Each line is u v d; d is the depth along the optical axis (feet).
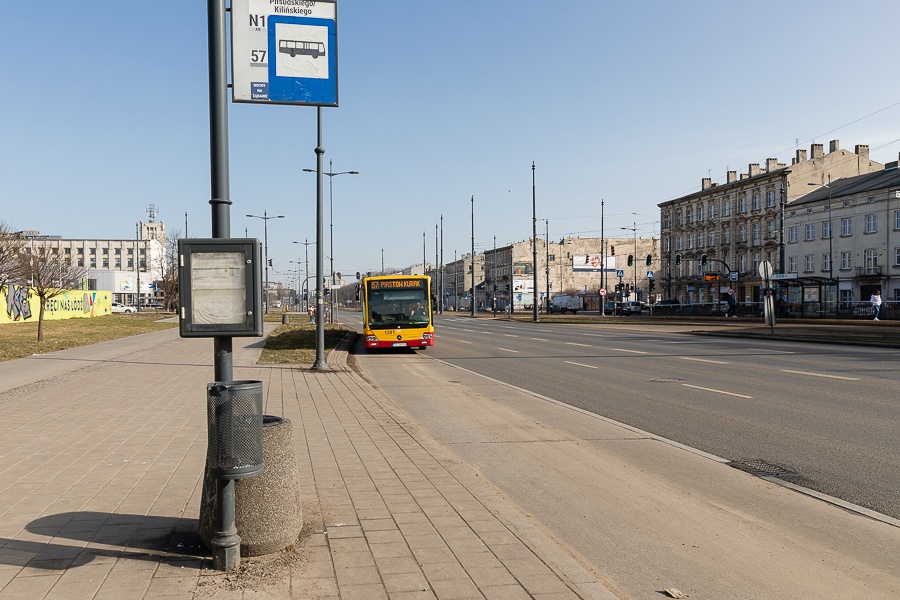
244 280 14.17
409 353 84.79
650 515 19.22
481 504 18.40
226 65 15.39
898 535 17.37
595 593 12.75
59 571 13.52
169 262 303.68
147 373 55.47
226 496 13.74
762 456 26.21
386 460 23.97
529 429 32.50
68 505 18.11
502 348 90.38
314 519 17.01
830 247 209.46
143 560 14.12
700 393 43.55
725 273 260.21
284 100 25.55
